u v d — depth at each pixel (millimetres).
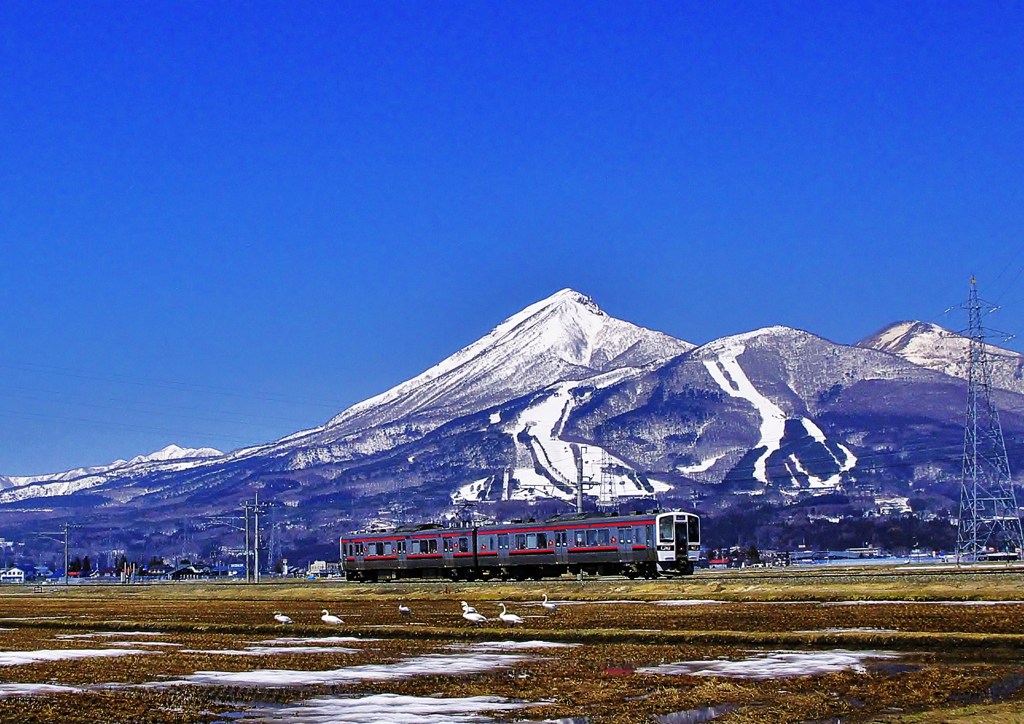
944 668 50500
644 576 123438
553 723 40000
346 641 68812
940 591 90188
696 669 52000
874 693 44875
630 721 40156
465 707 42875
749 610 81812
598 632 67688
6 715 40656
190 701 44406
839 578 103375
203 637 74188
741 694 44844
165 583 180500
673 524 122688
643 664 54125
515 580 130000
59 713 41125
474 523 147500
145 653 62438
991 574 96188
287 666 55250
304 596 126750
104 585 188375
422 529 145500
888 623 67875
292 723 40031
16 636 78312
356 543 151500
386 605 105000
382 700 44500
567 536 129000
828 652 57156
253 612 100188
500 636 68500
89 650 64750
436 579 142875
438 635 70125
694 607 87250
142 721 39969
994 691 44938
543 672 51719
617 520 125188
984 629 62594
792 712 41250
